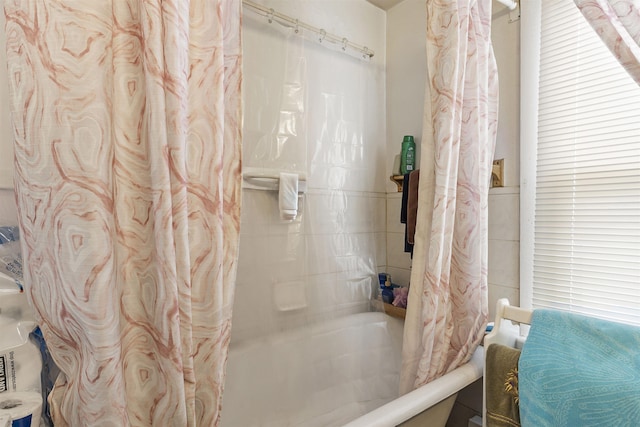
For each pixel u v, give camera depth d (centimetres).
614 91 111
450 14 102
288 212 141
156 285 65
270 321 139
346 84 174
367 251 179
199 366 75
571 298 121
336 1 170
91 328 57
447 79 103
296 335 145
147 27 60
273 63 144
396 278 189
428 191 111
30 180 57
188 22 69
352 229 173
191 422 70
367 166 183
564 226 123
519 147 135
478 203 115
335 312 159
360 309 170
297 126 150
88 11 58
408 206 151
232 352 128
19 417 60
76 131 57
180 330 68
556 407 85
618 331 87
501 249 141
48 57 56
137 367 68
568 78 121
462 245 118
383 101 193
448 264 111
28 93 56
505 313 111
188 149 71
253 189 137
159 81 62
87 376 59
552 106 126
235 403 125
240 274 133
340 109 171
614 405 77
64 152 56
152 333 68
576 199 120
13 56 56
